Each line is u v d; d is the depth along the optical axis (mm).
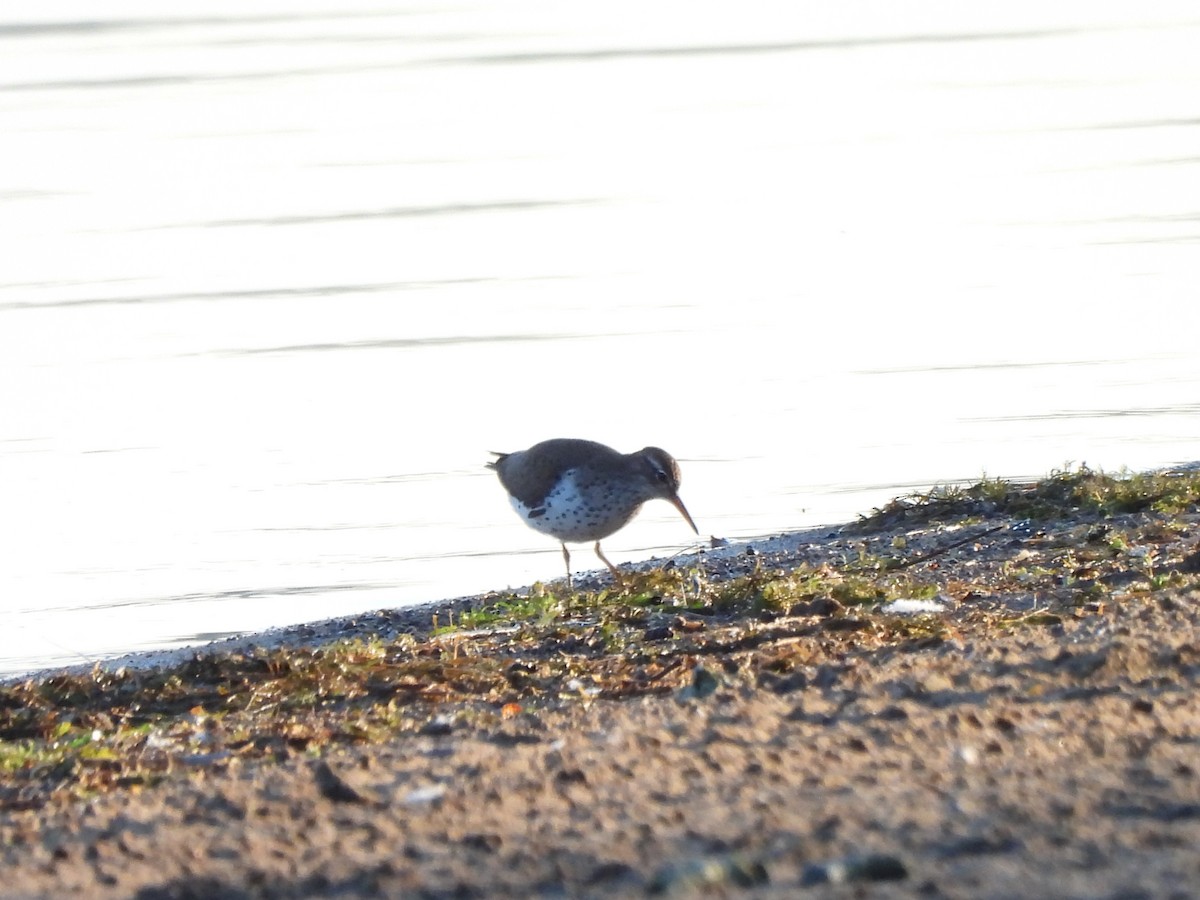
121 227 30578
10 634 14922
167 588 16141
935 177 34312
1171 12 52875
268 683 10445
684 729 7926
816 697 8359
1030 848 5852
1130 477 15281
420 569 16594
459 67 45750
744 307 25938
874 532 14930
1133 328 24031
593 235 30672
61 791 8148
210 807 7203
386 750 8258
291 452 20188
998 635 9984
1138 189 32500
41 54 45562
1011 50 47594
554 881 5922
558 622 12234
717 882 5703
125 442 20484
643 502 15086
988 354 23125
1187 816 6129
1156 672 8367
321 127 39125
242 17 51156
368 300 26672
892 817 6281
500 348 24094
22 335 24609
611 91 43438
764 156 36781
